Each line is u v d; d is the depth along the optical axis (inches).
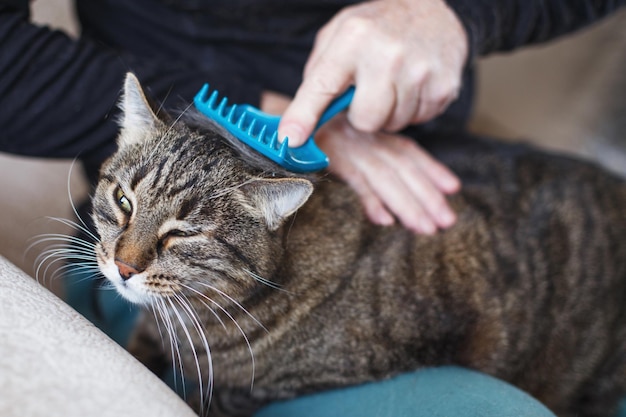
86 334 29.6
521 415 38.6
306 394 48.4
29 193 58.4
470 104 67.1
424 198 51.0
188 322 47.3
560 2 56.3
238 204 42.1
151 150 42.8
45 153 45.8
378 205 50.4
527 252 55.1
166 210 41.3
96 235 47.5
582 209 58.9
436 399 42.0
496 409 39.4
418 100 47.2
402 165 51.1
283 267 45.2
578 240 57.7
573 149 94.8
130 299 43.7
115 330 55.0
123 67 46.3
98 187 44.9
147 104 42.8
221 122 39.7
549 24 57.2
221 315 46.1
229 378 49.3
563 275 56.6
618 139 93.7
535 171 60.1
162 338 50.4
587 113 95.7
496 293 52.5
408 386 45.0
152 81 46.5
